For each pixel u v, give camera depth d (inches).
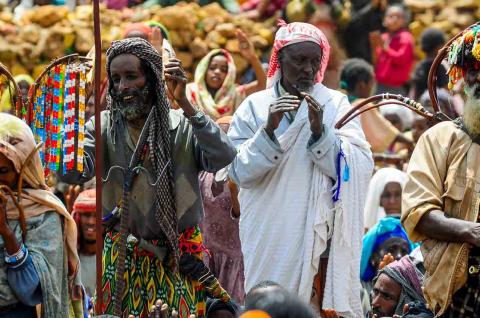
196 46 959.6
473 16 1069.1
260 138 550.9
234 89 790.5
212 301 538.3
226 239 631.2
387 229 674.8
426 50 1009.5
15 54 956.6
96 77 494.0
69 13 983.6
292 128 556.7
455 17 1065.5
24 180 478.0
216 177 620.1
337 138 559.2
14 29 965.2
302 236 555.5
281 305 334.6
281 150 551.8
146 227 508.4
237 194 618.5
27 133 479.2
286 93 553.6
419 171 513.0
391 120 891.4
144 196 506.6
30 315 478.9
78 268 490.6
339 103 572.1
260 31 992.9
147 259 511.2
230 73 788.0
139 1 1010.1
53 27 968.3
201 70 788.0
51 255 476.1
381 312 600.4
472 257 504.4
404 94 1025.5
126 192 504.7
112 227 516.1
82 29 968.3
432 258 506.9
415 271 597.0
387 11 1030.4
